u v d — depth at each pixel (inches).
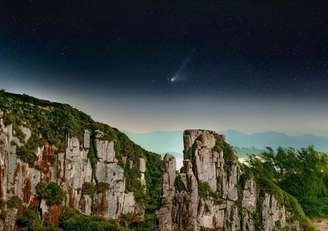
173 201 6082.7
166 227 5974.4
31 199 7844.5
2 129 7519.7
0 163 7411.4
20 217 7559.1
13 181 7583.7
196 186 6200.8
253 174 7780.5
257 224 7377.0
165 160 6190.9
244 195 7268.7
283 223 7819.9
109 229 7844.5
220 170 6988.2
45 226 7755.9
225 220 6943.9
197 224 6235.2
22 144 7859.3
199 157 6692.9
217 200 6781.5
